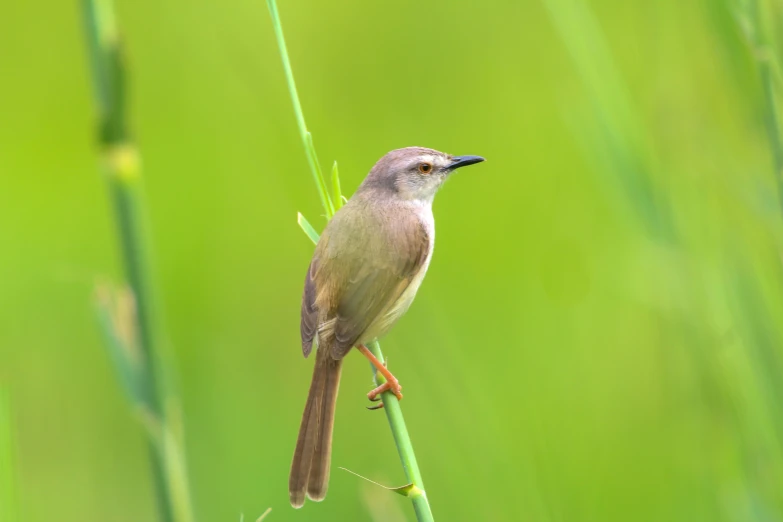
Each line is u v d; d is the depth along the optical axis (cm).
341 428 1209
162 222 1405
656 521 1064
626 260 1127
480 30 1530
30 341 1298
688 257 859
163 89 1484
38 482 1204
